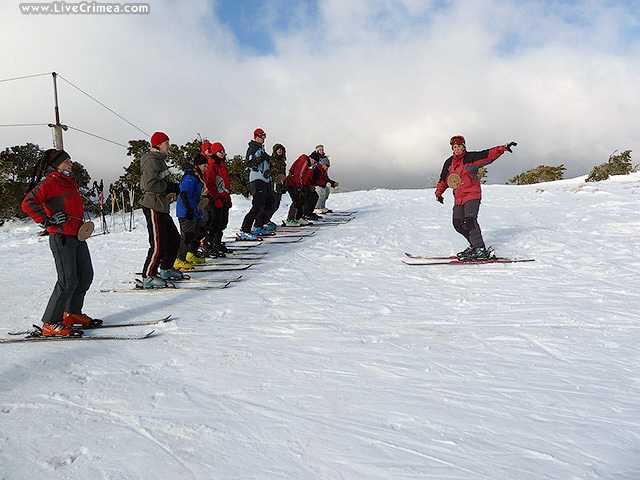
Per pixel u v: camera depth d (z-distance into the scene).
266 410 2.48
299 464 2.01
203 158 7.15
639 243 6.95
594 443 2.09
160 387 2.80
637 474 1.87
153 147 5.45
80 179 19.97
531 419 2.31
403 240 8.30
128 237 10.96
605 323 3.72
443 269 5.99
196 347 3.48
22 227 17.44
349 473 1.94
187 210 6.07
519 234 8.16
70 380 2.93
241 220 13.45
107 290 5.42
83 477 1.95
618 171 19.78
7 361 3.26
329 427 2.29
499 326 3.74
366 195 19.19
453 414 2.38
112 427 2.35
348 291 5.09
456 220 6.50
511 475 1.89
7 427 2.36
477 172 6.42
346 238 8.79
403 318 4.05
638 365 2.93
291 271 6.26
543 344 3.32
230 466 2.01
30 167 19.30
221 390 2.74
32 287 5.89
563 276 5.31
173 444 2.18
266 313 4.36
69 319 3.99
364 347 3.38
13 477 1.96
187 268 6.47
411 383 2.76
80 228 3.85
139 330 3.95
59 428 2.34
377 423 2.32
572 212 10.56
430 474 1.92
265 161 8.98
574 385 2.67
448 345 3.37
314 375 2.91
